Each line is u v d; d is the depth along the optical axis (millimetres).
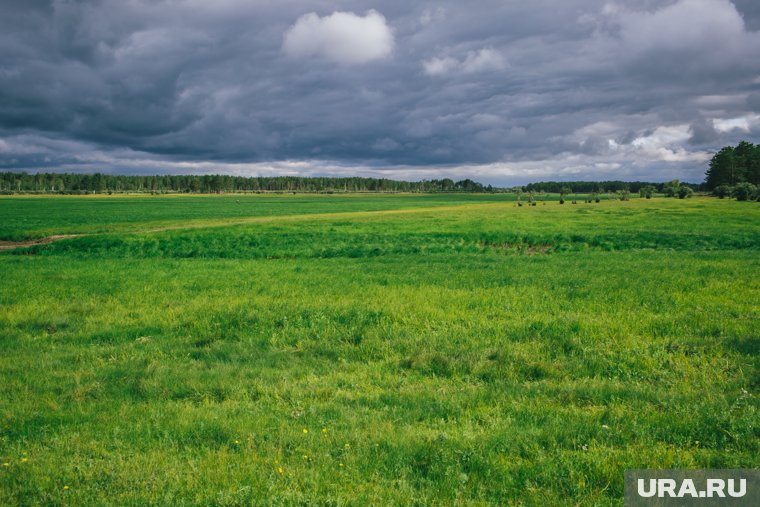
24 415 7645
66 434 6926
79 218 77438
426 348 10984
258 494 5266
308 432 6848
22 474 5746
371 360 10516
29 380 9344
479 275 22359
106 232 53062
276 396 8320
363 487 5430
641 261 27844
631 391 8188
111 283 21141
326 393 8461
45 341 12258
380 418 7355
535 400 7988
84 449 6434
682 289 17703
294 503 5102
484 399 8094
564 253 35344
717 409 7266
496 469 5715
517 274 22531
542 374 9430
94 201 145375
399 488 5387
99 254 36875
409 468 5816
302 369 9906
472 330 12297
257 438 6652
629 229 48250
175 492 5363
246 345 11672
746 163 149375
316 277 22672
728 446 6242
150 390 8703
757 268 23516
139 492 5371
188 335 12578
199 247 39156
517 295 16906
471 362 9891
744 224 53188
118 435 6879
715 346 10398
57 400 8383
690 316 13219
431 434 6727
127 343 11984
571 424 6934
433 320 13305
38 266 28031
